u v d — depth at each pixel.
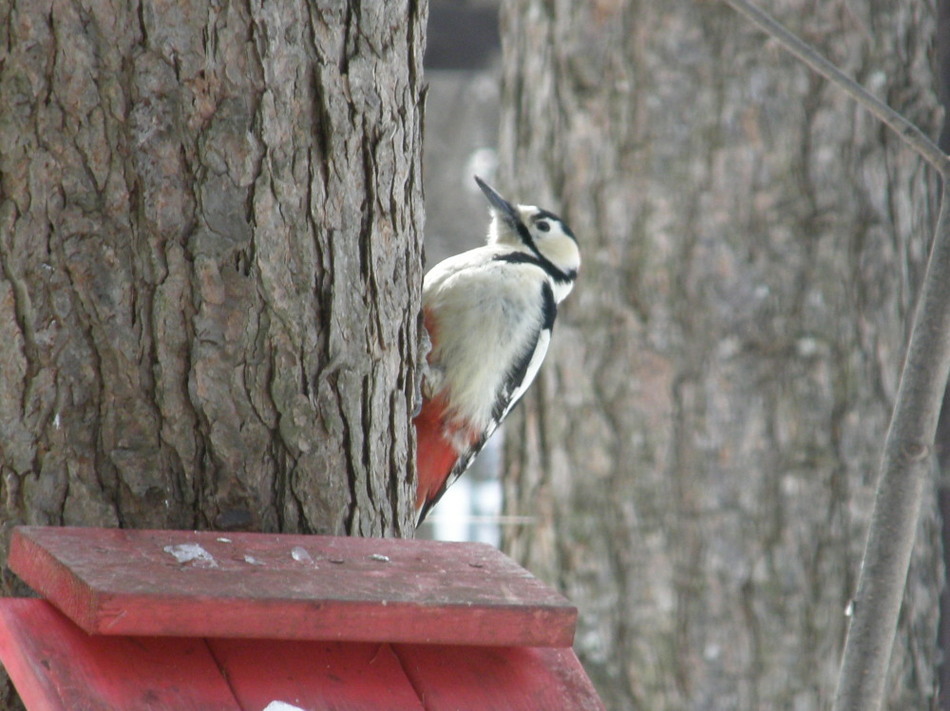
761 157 12.24
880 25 12.38
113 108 5.79
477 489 20.50
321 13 6.14
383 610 5.10
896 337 12.37
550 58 13.09
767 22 6.68
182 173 5.88
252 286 5.97
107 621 4.80
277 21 6.02
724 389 12.20
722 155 12.30
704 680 12.09
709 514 12.18
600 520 12.48
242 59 5.95
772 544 12.10
